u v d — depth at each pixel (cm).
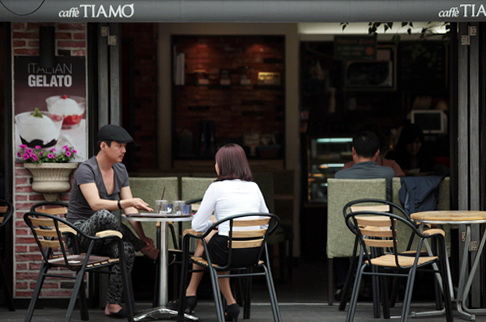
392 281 1312
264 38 2027
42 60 1202
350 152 1848
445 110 1988
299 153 1995
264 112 2052
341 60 1989
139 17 1138
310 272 1658
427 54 1594
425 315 1131
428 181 1217
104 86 1224
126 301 1016
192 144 2052
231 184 1027
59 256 1108
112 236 994
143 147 1994
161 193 1257
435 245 1166
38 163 1186
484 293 1216
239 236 990
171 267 1367
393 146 1972
